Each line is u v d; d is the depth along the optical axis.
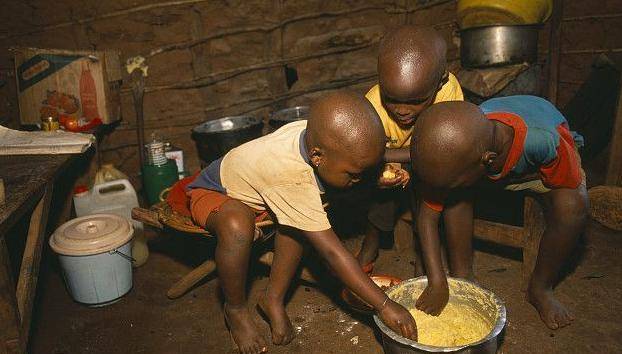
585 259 2.79
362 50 4.13
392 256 3.01
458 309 2.19
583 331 2.24
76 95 3.52
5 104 3.75
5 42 3.66
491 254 2.93
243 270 2.21
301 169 2.02
